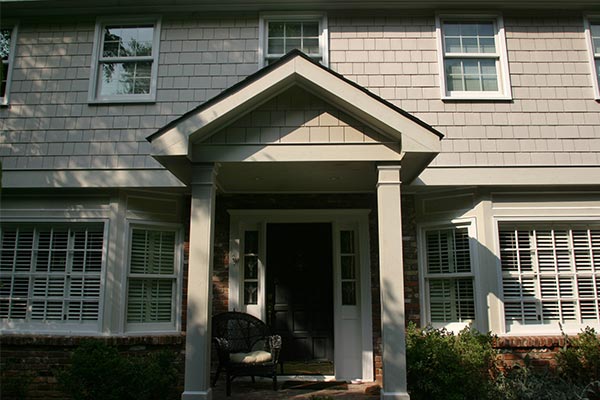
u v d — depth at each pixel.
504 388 5.69
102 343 5.70
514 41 7.27
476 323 6.66
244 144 5.28
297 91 5.38
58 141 6.99
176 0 7.21
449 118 7.03
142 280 6.93
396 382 4.83
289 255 7.37
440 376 5.35
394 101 7.09
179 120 5.10
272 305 7.25
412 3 7.24
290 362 7.15
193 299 5.02
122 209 6.87
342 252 7.26
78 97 7.12
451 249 7.05
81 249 6.89
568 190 6.98
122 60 7.27
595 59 7.29
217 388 6.25
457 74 7.28
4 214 6.88
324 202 7.25
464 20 7.38
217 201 7.28
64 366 6.45
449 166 6.87
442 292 7.03
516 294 6.82
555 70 7.19
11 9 7.29
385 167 5.25
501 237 6.94
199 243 5.14
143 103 7.07
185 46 7.28
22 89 7.17
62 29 7.36
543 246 6.96
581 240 7.00
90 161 6.92
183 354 6.66
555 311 6.79
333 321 7.13
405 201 7.27
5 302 6.75
